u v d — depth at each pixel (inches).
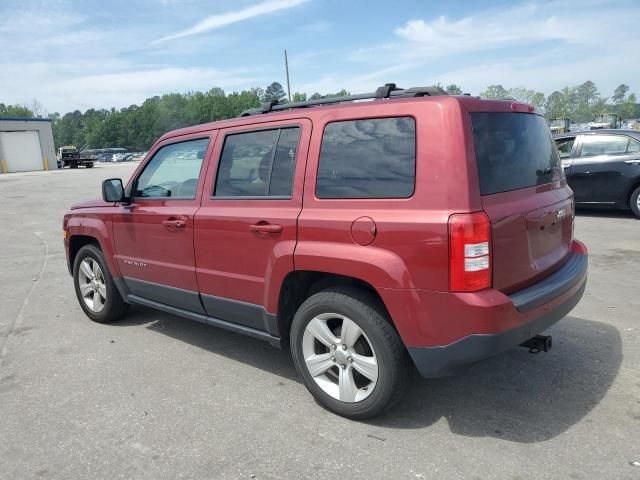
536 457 110.0
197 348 178.7
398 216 112.6
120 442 122.1
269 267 136.3
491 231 107.7
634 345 164.7
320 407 135.3
